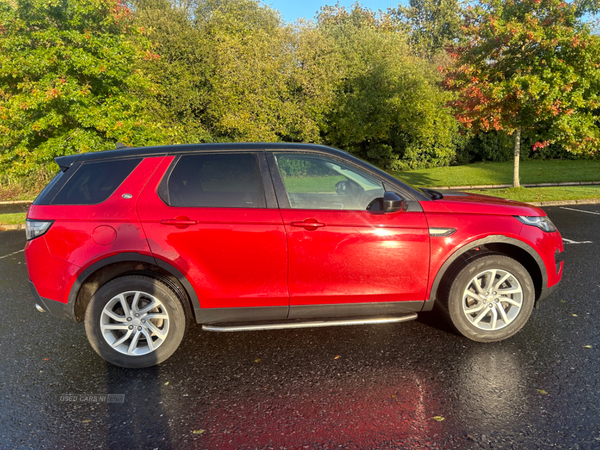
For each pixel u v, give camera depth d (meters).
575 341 3.46
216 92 17.22
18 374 3.18
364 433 2.40
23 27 10.48
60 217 3.16
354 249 3.25
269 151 3.38
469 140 23.55
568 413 2.52
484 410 2.58
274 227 3.19
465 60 12.50
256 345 3.59
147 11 18.67
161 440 2.39
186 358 3.39
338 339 3.66
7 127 10.74
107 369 3.25
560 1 11.05
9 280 5.79
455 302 3.40
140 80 11.99
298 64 17.64
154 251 3.11
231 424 2.52
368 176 3.42
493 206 3.51
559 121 11.15
